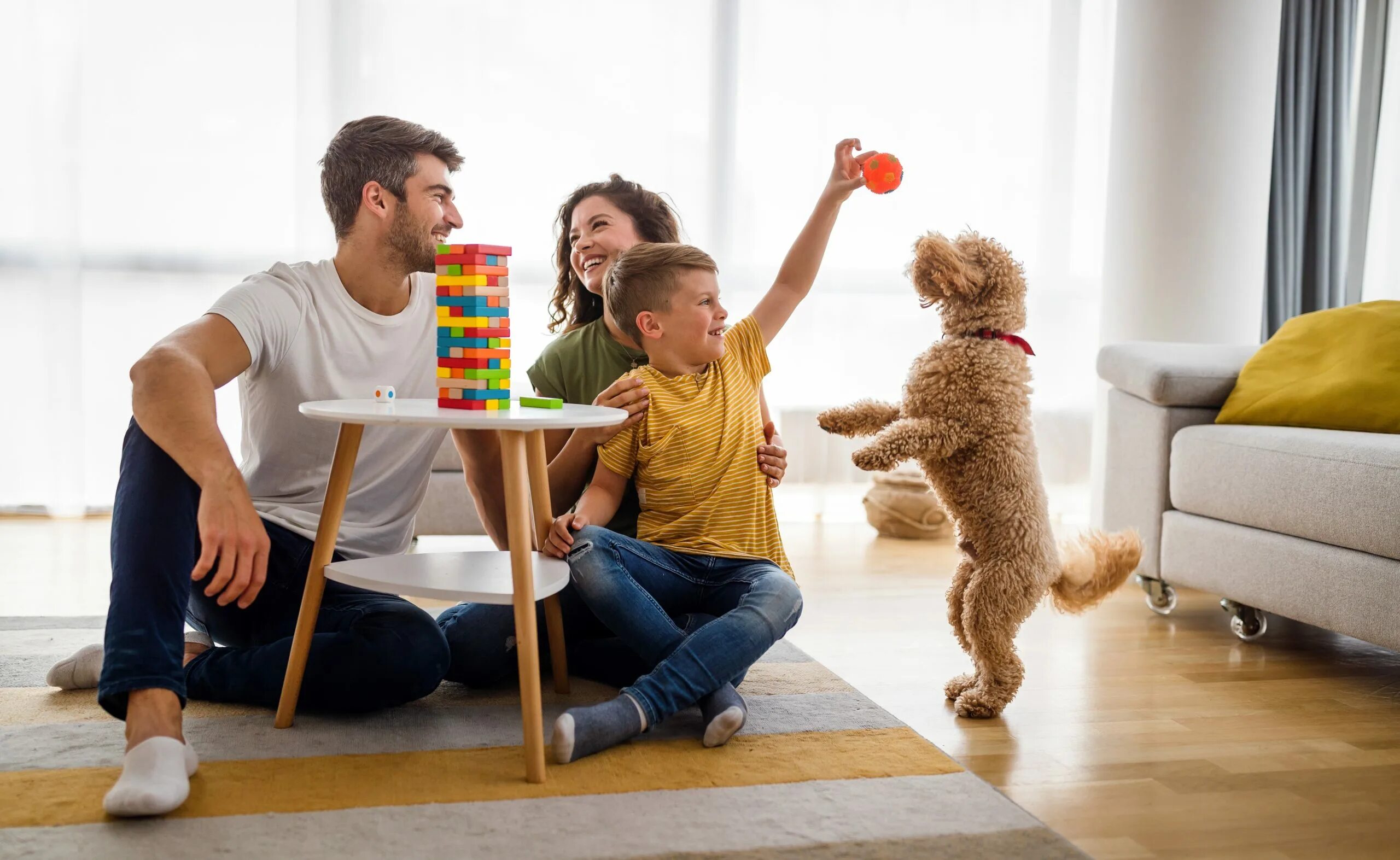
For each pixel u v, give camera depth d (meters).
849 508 3.89
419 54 3.52
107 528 3.20
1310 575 2.01
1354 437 2.06
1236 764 1.54
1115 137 3.23
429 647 1.54
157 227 3.40
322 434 1.64
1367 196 4.12
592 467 1.82
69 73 3.29
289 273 1.61
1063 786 1.44
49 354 3.33
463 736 1.50
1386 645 1.85
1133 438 2.55
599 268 1.98
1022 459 1.70
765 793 1.34
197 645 1.74
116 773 1.33
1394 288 4.11
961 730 1.65
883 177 1.82
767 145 3.77
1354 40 3.72
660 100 3.68
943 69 3.87
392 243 1.62
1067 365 3.98
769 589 1.55
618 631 1.55
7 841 1.14
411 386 1.72
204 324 1.48
